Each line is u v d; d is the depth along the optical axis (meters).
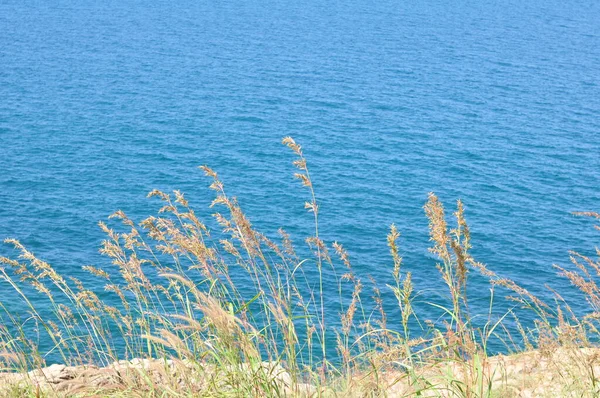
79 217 75.69
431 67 179.88
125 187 88.31
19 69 159.12
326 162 100.75
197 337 4.84
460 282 4.62
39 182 88.06
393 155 106.00
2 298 40.09
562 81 169.00
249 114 129.50
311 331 5.01
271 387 4.61
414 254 64.06
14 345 5.43
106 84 150.25
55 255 62.38
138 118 123.81
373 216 78.31
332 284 50.06
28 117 120.06
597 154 112.00
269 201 81.94
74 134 111.75
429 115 132.38
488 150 110.94
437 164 102.25
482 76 171.25
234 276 44.72
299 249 65.00
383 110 135.50
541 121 131.50
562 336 5.40
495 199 87.50
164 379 4.95
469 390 4.56
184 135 114.31
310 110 133.62
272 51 197.00
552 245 71.31
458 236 4.59
